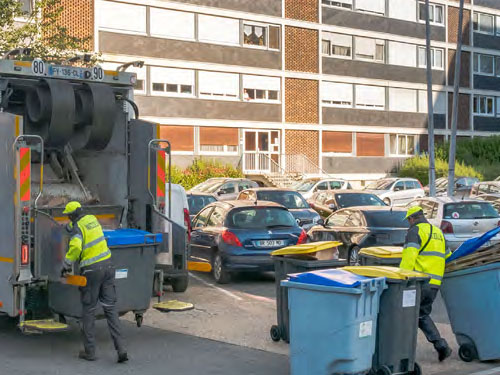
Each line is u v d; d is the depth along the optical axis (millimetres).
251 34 40781
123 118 10352
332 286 6855
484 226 16688
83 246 8055
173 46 37375
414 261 7887
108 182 10516
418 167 43125
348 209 15461
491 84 53875
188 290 13039
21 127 8359
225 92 39688
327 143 44750
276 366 7887
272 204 14320
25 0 26688
